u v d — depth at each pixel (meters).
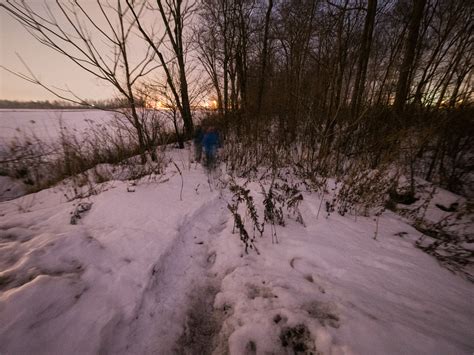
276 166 4.87
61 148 5.64
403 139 4.16
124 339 1.45
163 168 5.29
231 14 8.27
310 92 5.51
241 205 3.48
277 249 2.34
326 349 1.24
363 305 1.53
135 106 5.37
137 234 2.43
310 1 6.13
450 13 5.38
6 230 2.45
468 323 1.45
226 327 1.56
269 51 8.97
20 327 1.28
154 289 1.87
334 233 2.71
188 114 7.75
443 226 2.95
